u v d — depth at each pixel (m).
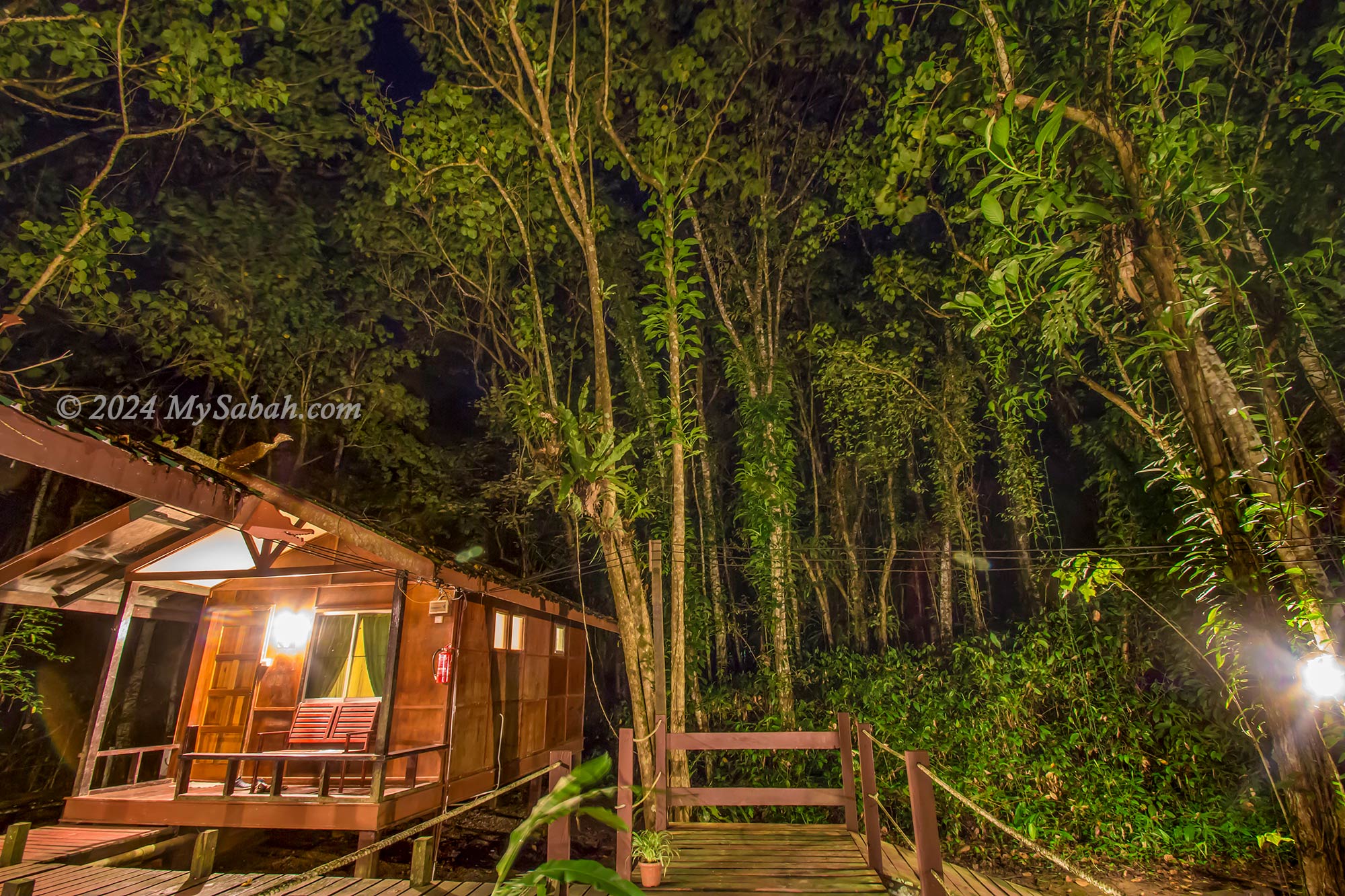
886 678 10.90
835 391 13.84
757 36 12.80
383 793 7.56
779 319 14.52
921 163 6.86
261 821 7.36
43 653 11.16
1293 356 4.80
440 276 14.38
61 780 11.88
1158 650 9.62
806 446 16.33
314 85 11.66
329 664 9.18
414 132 9.88
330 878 6.58
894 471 14.17
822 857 6.36
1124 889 7.72
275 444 7.30
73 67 8.23
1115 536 10.04
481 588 9.14
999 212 3.44
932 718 9.88
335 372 14.44
